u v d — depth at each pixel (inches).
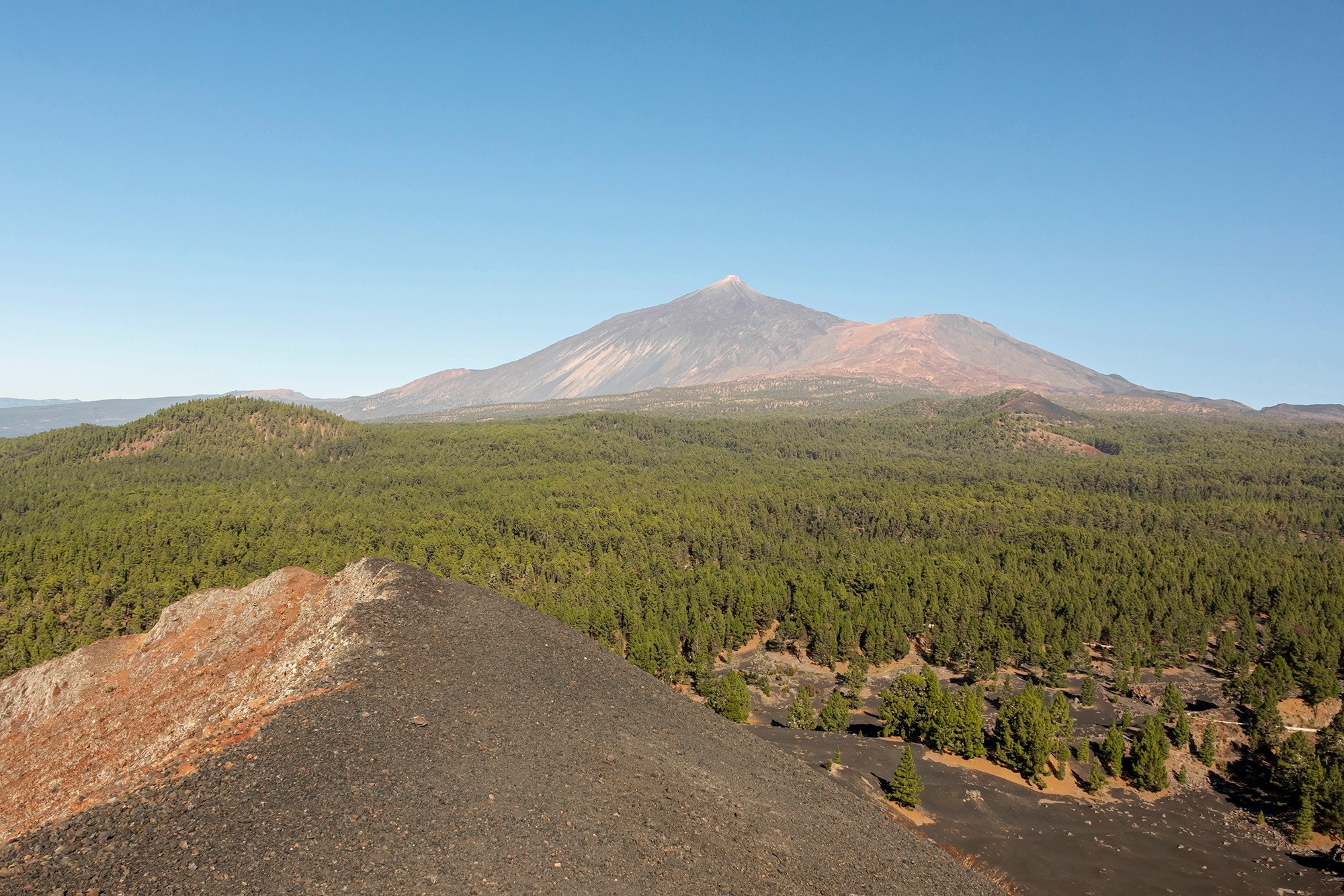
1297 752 3814.0
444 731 2055.9
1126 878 3009.4
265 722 1931.6
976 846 3088.1
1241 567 7190.0
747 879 1795.0
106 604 6023.6
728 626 6018.7
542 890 1523.1
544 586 6515.8
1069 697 5251.0
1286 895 3004.4
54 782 2071.9
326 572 6619.1
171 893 1293.1
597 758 2181.3
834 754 3700.8
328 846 1485.0
